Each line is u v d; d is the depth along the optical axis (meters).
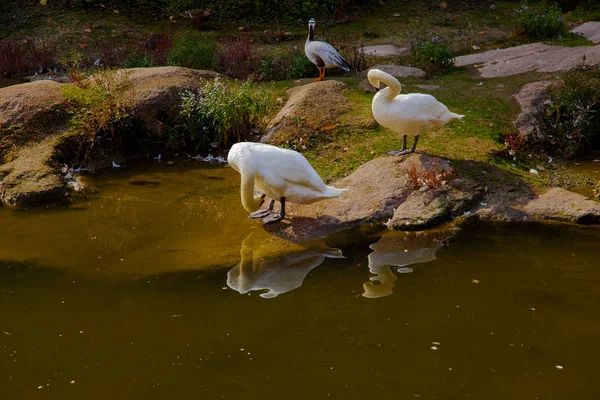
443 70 11.84
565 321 5.08
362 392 4.30
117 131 9.16
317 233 6.72
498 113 9.38
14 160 8.45
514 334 4.93
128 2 15.23
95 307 5.40
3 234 6.87
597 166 8.56
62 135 8.91
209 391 4.34
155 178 8.48
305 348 4.79
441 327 5.03
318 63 10.95
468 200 7.04
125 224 7.11
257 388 4.36
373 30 14.83
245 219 7.15
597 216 6.71
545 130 9.12
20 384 4.45
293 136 8.86
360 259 6.20
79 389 4.38
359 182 7.53
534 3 16.41
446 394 4.28
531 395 4.26
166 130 9.36
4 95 9.40
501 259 6.09
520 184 7.38
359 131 8.82
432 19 15.42
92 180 8.42
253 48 13.40
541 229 6.66
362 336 4.93
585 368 4.53
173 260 6.25
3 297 5.57
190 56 11.95
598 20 14.81
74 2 15.00
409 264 6.05
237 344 4.85
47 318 5.24
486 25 15.11
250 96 9.37
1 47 12.63
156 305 5.41
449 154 8.00
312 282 5.77
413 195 7.14
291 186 6.70
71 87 9.72
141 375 4.52
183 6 15.40
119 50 12.87
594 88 9.46
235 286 5.72
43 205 7.66
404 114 7.46
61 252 6.45
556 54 11.95
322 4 15.62
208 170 8.73
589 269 5.86
